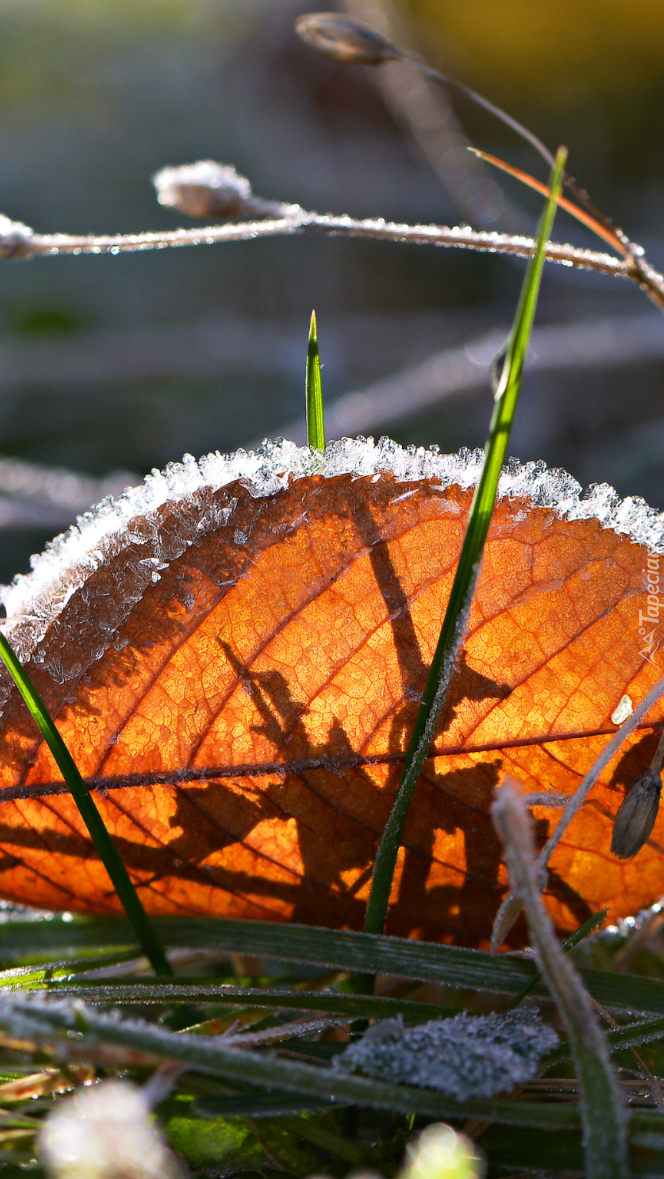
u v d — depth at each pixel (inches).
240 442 24.5
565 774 11.6
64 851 11.8
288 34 38.4
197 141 36.3
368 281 31.1
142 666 11.5
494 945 11.4
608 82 33.6
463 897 11.8
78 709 11.5
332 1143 11.2
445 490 11.4
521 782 11.7
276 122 36.4
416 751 11.5
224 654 11.5
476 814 11.7
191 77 40.0
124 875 11.6
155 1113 11.2
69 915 12.1
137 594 11.4
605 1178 10.6
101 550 11.5
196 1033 11.6
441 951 11.5
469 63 34.2
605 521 11.4
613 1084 10.7
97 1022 10.7
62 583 11.5
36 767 11.6
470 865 11.8
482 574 11.5
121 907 12.0
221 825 11.7
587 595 11.5
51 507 18.7
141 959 12.2
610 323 23.7
